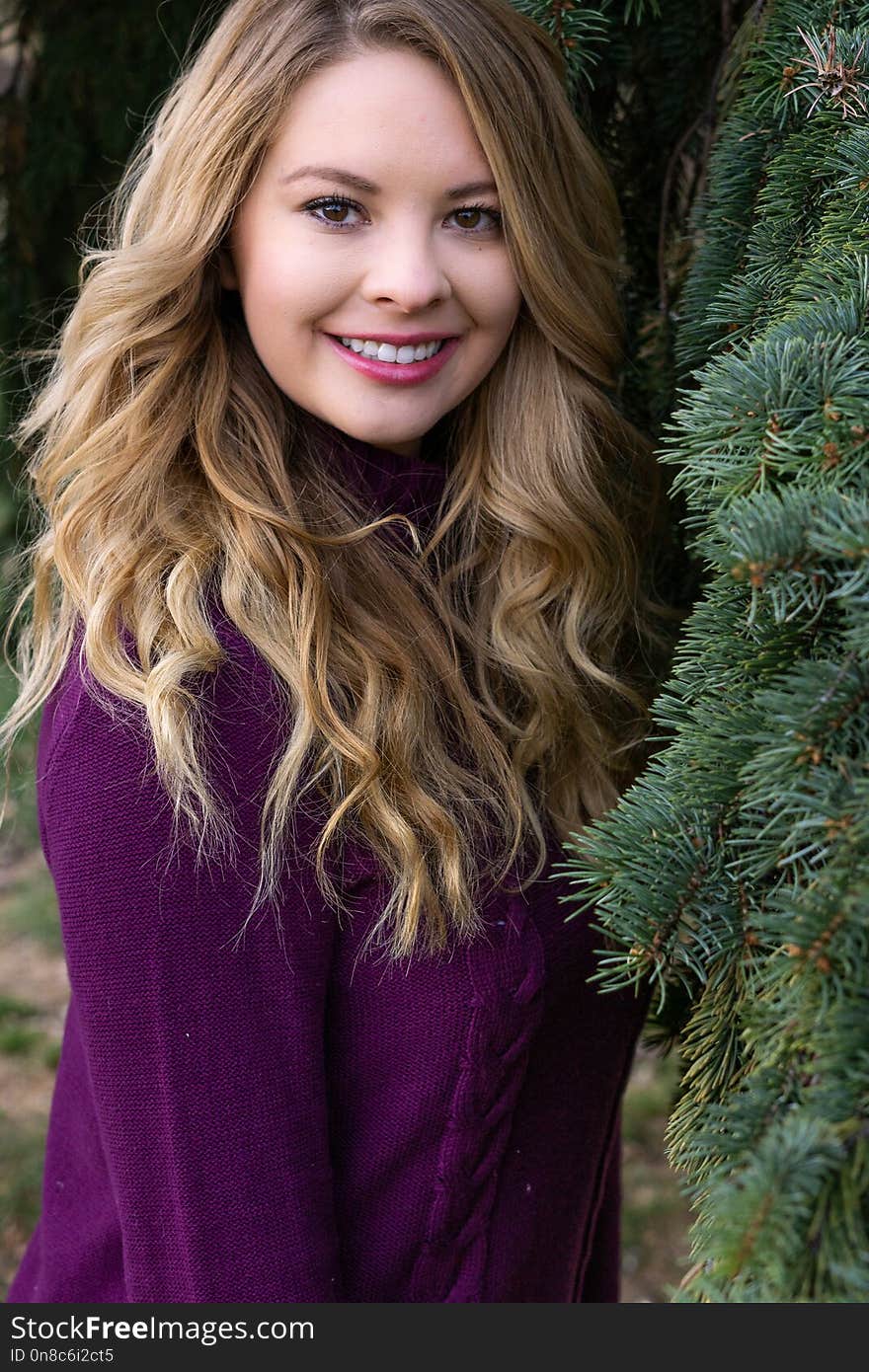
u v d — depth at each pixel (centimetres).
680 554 143
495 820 113
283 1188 98
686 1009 118
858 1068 64
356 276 103
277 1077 99
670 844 85
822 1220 63
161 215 110
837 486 81
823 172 101
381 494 118
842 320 89
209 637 101
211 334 113
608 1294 147
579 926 114
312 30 99
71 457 111
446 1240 108
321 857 101
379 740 107
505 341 115
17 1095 321
